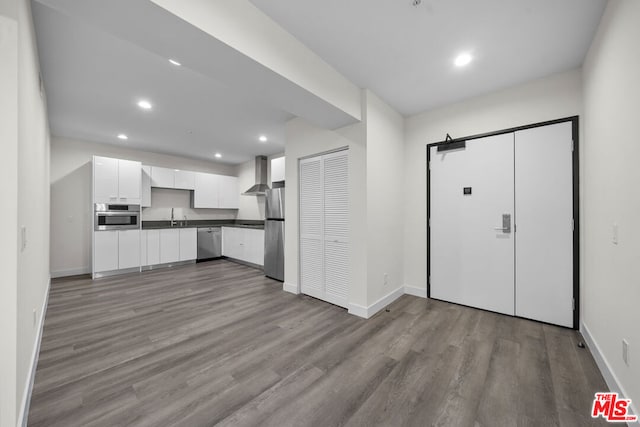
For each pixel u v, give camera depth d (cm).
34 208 181
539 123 252
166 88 274
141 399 150
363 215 275
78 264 460
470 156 294
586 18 175
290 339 223
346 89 252
